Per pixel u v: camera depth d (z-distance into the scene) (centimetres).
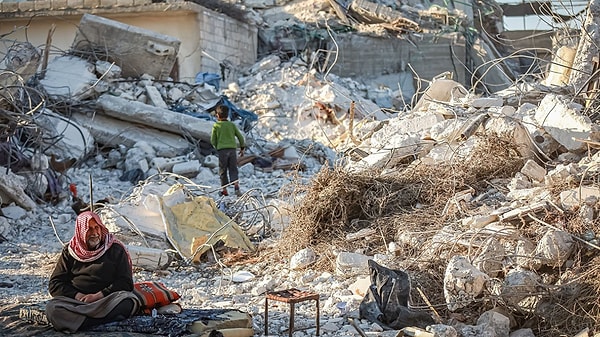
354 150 1570
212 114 2931
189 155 2536
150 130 2644
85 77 2758
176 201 1449
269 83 3497
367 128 1781
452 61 3881
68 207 1967
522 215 1037
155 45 3008
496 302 884
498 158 1298
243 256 1332
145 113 2619
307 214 1282
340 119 3086
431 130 1491
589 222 975
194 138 2625
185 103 3011
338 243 1218
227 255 1339
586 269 904
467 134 1410
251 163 2525
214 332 824
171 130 2625
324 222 1283
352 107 1803
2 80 1953
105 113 2648
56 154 2378
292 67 3725
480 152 1319
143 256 1286
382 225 1221
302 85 3484
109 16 3622
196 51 3578
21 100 1991
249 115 2944
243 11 3894
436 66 3900
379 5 4081
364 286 1025
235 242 1375
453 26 3947
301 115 3155
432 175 1295
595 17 1533
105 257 896
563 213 1010
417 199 1268
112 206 1418
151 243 1366
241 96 3419
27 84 2509
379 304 919
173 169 2378
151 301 908
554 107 1321
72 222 1827
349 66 3884
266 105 3309
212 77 3422
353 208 1290
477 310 897
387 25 3947
